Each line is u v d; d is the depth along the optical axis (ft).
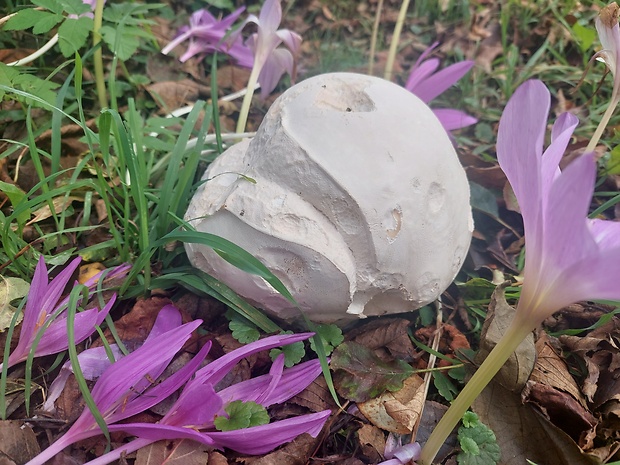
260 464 0.72
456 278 1.12
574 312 0.99
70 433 0.69
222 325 0.91
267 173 0.78
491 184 1.27
